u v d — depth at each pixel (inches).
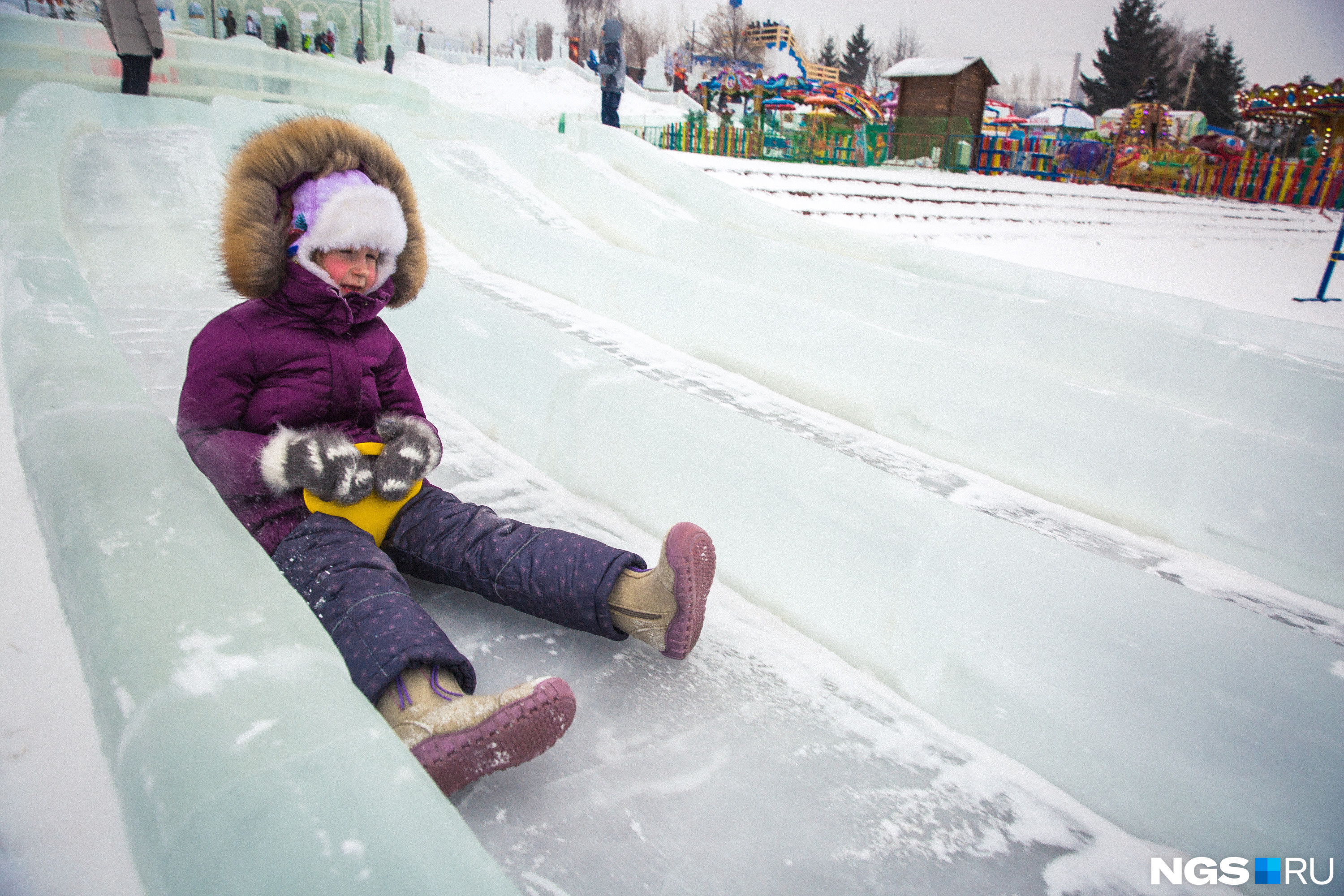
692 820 53.3
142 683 38.0
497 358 108.0
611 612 65.5
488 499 93.4
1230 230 669.3
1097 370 133.8
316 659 41.3
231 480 62.2
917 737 63.4
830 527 72.7
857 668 71.3
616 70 493.7
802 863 50.8
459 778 49.3
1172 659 54.7
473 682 55.6
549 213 247.4
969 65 772.6
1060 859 53.1
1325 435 108.2
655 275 163.3
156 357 115.7
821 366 137.2
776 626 76.8
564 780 55.8
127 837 44.3
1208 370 119.9
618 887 47.7
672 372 148.2
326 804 33.2
